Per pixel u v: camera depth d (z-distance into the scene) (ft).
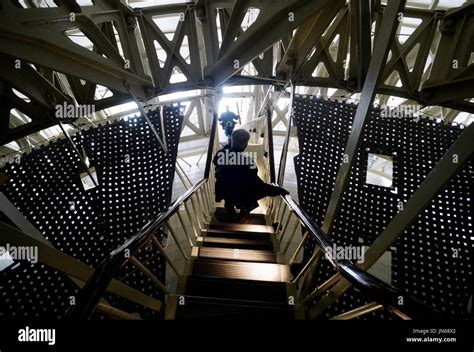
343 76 14.87
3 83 9.89
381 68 6.14
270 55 15.34
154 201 15.17
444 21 13.15
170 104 17.34
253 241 13.23
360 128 7.03
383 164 28.76
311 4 8.26
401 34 22.02
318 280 11.96
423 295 11.72
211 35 13.64
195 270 10.46
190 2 13.96
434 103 13.61
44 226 13.44
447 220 12.69
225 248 12.05
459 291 11.53
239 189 9.30
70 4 9.34
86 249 13.61
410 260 12.34
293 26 8.81
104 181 15.25
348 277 5.23
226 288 9.39
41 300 11.49
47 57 7.97
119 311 5.80
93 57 9.73
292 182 23.59
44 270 12.00
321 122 15.49
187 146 32.76
